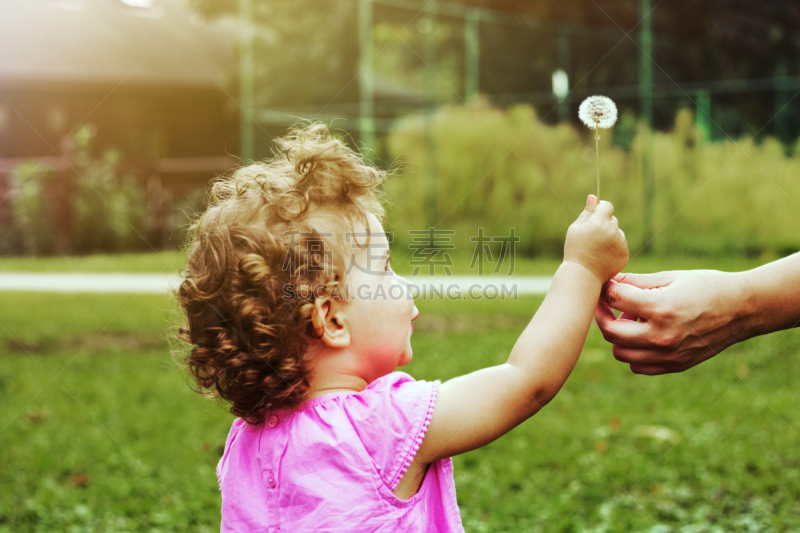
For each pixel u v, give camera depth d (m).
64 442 4.40
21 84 19.06
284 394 1.28
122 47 19.67
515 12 15.08
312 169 1.33
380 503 1.21
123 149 19.34
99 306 9.18
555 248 12.00
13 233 16.14
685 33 15.40
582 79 14.34
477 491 3.56
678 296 1.43
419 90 14.62
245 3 11.98
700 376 5.71
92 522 3.30
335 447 1.23
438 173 12.36
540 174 12.29
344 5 14.16
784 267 1.49
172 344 1.56
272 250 1.28
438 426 1.24
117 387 5.71
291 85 14.09
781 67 15.68
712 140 13.01
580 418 4.65
